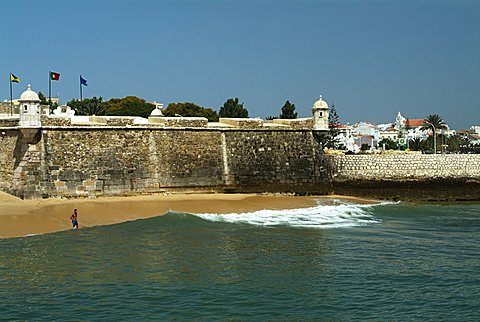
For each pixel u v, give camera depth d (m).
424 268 28.83
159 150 50.91
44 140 45.56
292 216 45.91
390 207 54.03
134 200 47.28
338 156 61.59
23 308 22.17
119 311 21.88
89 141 47.69
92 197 46.78
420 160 61.75
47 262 28.81
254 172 55.59
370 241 35.81
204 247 32.97
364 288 25.20
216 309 22.16
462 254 32.22
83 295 23.69
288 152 57.81
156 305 22.55
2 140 46.44
